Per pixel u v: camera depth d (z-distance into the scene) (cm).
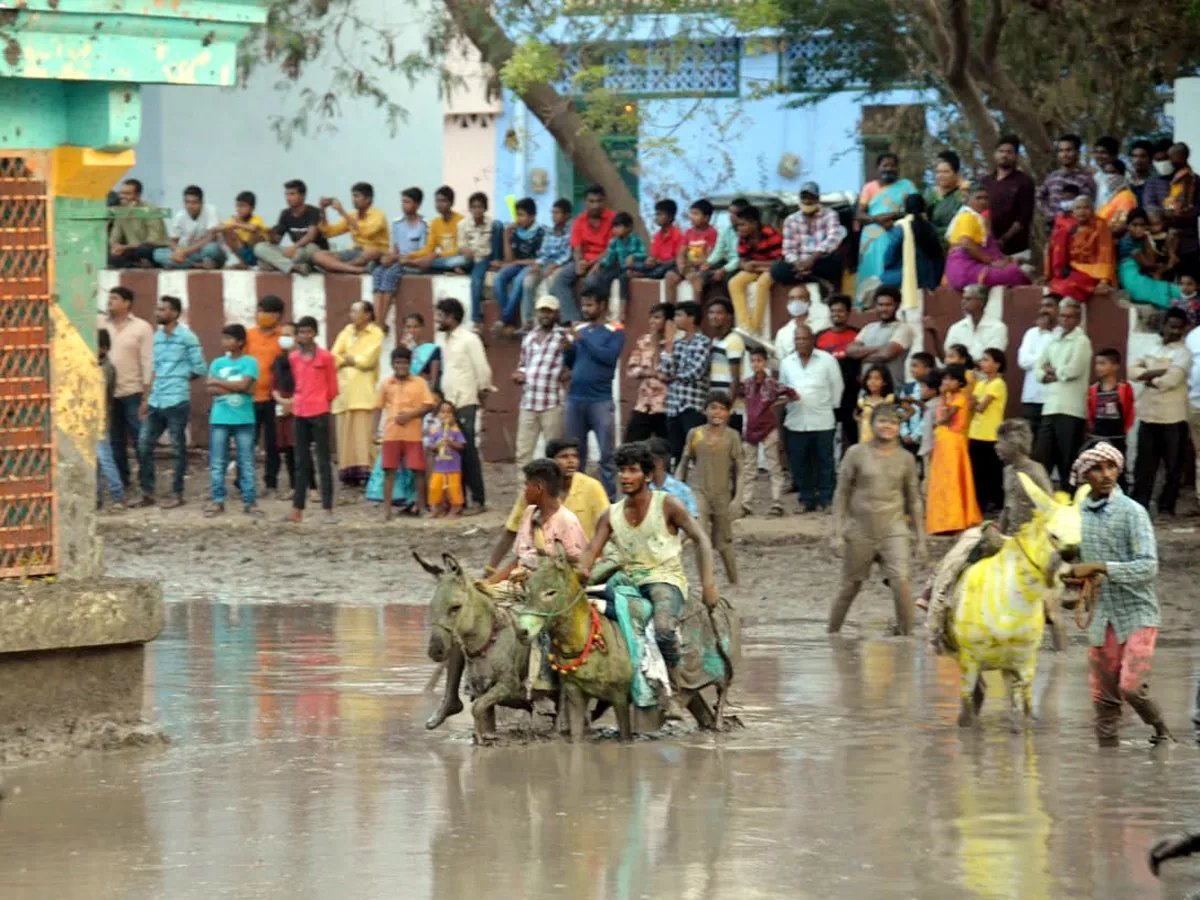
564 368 7650
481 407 7869
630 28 8556
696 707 4084
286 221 8706
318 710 4316
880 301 7181
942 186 7694
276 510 7762
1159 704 4359
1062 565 3938
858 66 10444
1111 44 8550
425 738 3997
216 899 2748
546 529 4094
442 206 8444
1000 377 6956
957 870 2892
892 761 3747
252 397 7669
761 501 7575
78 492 3981
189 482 8400
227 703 4397
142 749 3875
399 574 6656
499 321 8200
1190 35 8400
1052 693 4553
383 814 3278
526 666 3938
